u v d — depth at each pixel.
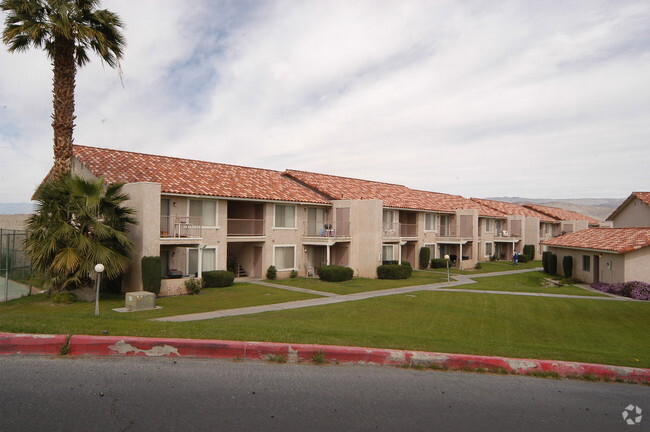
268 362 6.93
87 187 18.30
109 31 19.67
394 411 5.30
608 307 21.16
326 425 4.78
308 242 31.47
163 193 22.94
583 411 5.74
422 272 38.16
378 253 32.72
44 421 4.51
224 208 26.75
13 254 22.38
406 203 39.22
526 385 6.68
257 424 4.70
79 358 6.52
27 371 5.88
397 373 6.81
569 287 30.03
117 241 19.73
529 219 58.41
